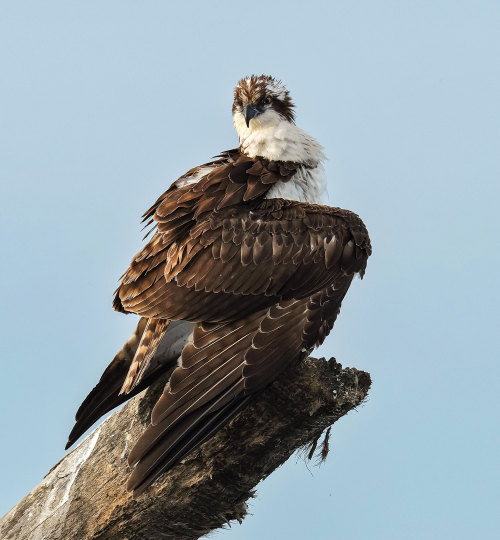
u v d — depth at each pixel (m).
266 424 8.57
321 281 9.98
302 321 9.57
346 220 10.35
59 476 9.27
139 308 9.86
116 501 8.80
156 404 8.51
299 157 11.52
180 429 8.33
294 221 10.18
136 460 8.14
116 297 10.39
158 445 8.23
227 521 9.04
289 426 8.60
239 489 8.75
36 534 9.05
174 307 9.72
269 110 11.73
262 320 9.49
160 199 11.22
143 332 10.09
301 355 9.08
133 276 10.15
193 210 10.37
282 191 11.08
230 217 10.17
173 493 8.66
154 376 9.87
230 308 9.73
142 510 8.74
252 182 10.79
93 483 8.98
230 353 9.02
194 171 11.57
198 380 8.74
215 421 8.38
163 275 9.92
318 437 9.16
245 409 8.61
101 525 8.87
